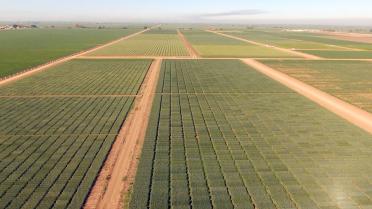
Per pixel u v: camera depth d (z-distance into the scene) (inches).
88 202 757.3
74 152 1013.8
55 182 837.8
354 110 1469.0
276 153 1015.0
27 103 1546.5
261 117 1363.2
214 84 2001.7
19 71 2388.0
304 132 1189.7
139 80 2100.1
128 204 751.1
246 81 2091.5
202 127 1243.8
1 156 983.0
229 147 1060.5
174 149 1042.7
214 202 759.7
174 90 1841.8
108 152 1016.2
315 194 788.6
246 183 839.1
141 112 1424.7
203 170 908.0
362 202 754.2
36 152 1011.9
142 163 943.7
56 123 1273.4
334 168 914.1
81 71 2420.0
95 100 1610.5
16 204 742.5
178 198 775.1
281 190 807.1
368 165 929.5
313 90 1854.1
